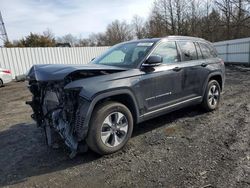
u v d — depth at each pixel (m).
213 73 5.72
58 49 19.02
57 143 4.22
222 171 3.17
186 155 3.67
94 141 3.57
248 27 26.39
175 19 44.88
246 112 5.76
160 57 4.18
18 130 5.21
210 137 4.33
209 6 40.19
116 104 3.76
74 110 3.48
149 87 4.21
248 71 15.15
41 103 4.21
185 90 5.00
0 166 3.61
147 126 4.96
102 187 2.99
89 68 3.51
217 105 6.09
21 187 3.06
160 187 2.91
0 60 15.92
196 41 5.63
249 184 2.87
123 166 3.45
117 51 4.87
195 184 2.92
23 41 34.09
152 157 3.66
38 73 3.67
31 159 3.78
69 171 3.38
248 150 3.74
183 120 5.29
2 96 10.40
